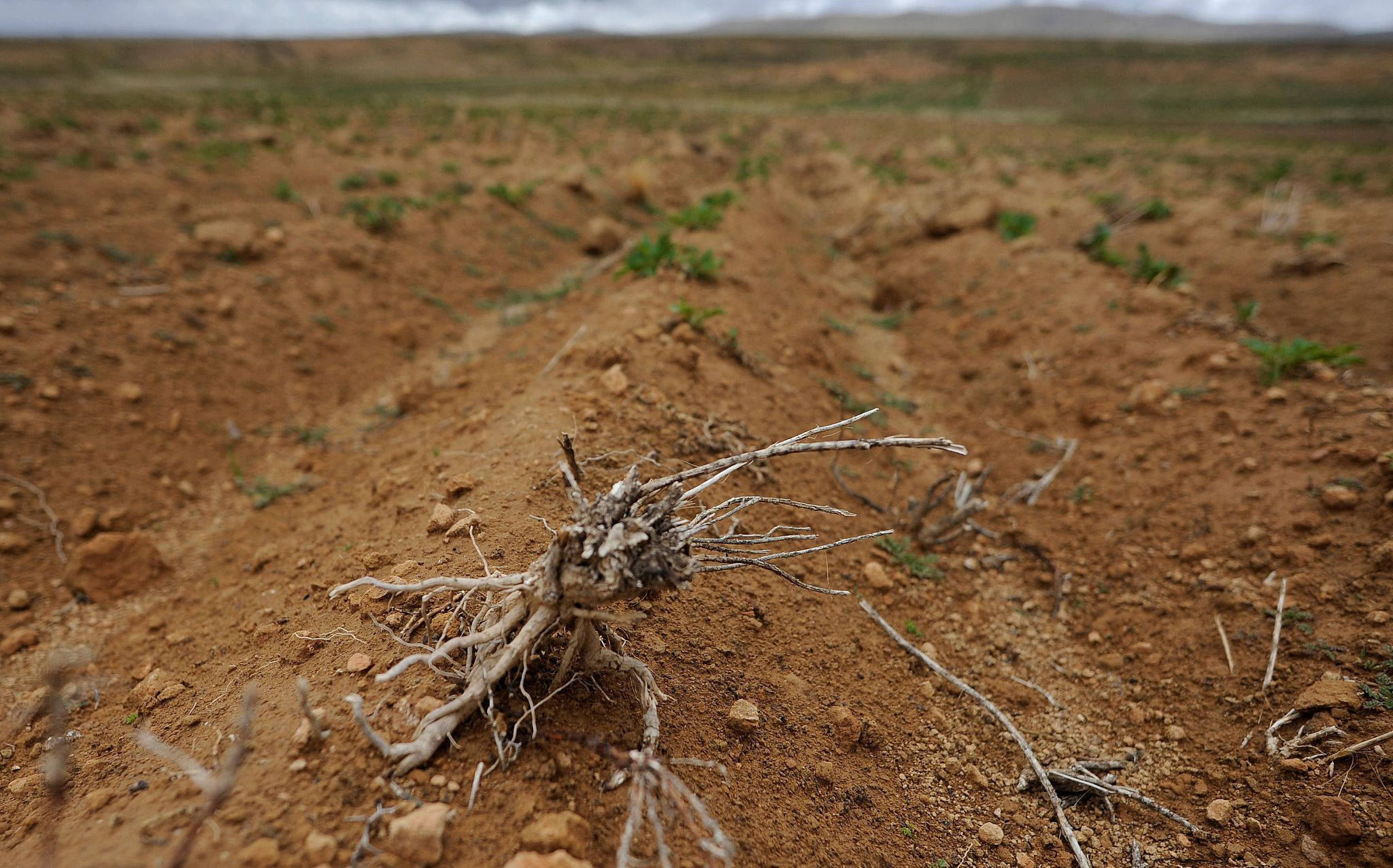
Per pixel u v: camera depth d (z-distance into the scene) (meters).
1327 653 3.37
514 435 4.33
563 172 15.03
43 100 26.97
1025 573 4.54
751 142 32.28
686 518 3.66
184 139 16.78
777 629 3.43
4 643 3.71
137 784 2.34
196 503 5.15
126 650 3.61
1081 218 13.42
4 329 5.70
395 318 8.09
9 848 2.25
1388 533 3.73
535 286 10.02
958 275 9.52
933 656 3.74
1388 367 7.34
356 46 110.94
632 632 2.99
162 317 6.62
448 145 21.64
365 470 5.14
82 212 8.57
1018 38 136.38
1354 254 9.73
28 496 4.68
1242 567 4.00
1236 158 27.52
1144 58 97.81
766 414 5.18
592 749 2.19
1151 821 2.99
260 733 2.33
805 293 8.98
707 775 2.51
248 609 3.56
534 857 1.84
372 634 2.75
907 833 2.77
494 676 2.15
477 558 3.11
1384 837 2.67
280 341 7.03
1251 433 4.84
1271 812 2.93
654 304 6.21
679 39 148.88
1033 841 2.88
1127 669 3.78
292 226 9.04
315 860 1.87
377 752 2.15
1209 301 9.43
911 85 85.69
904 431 6.09
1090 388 6.19
